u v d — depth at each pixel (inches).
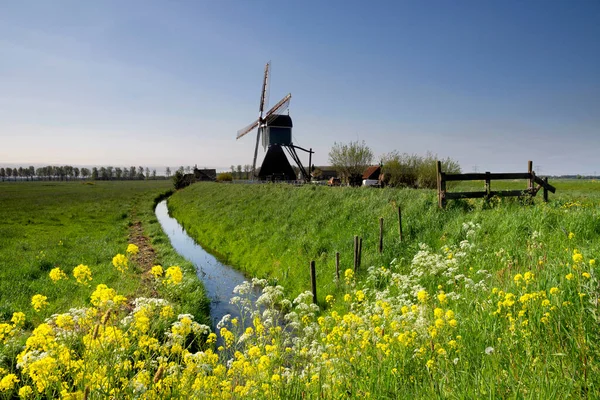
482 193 545.0
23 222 1172.5
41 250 733.9
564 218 385.7
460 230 461.7
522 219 418.6
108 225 1168.2
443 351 155.5
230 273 647.1
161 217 1561.3
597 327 146.0
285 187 1147.3
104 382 127.1
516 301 197.0
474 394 125.3
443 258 373.1
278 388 149.6
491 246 393.4
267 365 163.0
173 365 146.6
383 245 519.8
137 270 576.4
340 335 202.7
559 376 126.4
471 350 164.4
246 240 795.4
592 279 171.9
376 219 609.0
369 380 153.9
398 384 148.2
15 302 420.5
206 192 1923.0
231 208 1147.3
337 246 579.8
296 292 500.1
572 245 322.0
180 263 651.5
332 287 467.2
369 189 807.1
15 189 3218.5
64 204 1859.0
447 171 1176.2
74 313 152.3
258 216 932.6
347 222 654.5
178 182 3211.1
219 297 507.5
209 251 847.7
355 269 481.4
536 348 146.2
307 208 804.0
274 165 1948.8
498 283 257.4
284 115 1977.1
